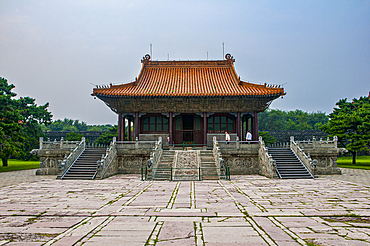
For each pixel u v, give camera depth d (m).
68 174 28.30
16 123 41.12
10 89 55.22
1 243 9.62
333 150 31.88
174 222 12.00
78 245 9.42
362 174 31.94
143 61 46.78
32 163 54.94
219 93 37.47
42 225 11.70
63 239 10.00
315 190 19.98
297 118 139.00
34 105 63.06
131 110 39.84
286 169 28.86
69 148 32.91
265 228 11.15
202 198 17.03
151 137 41.44
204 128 39.66
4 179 28.78
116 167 32.50
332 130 45.75
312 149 32.12
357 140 42.84
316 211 13.74
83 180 26.53
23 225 11.70
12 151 38.62
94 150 33.81
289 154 32.22
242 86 40.84
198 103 39.31
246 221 12.12
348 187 21.41
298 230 10.89
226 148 32.06
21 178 29.58
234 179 26.75
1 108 40.34
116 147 32.84
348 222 11.97
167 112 40.22
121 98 38.09
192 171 27.75
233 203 15.59
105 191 19.89
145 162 32.88
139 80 42.78
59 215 13.23
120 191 19.86
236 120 41.25
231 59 47.09
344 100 66.31
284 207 14.62
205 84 41.84
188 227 11.30
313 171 27.81
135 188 21.09
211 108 39.62
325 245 9.28
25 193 19.27
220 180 25.69
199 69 46.75
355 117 42.69
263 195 18.02
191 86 41.00
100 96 37.66
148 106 39.56
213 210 13.99
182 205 15.11
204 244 9.43
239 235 10.32
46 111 63.72
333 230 10.87
